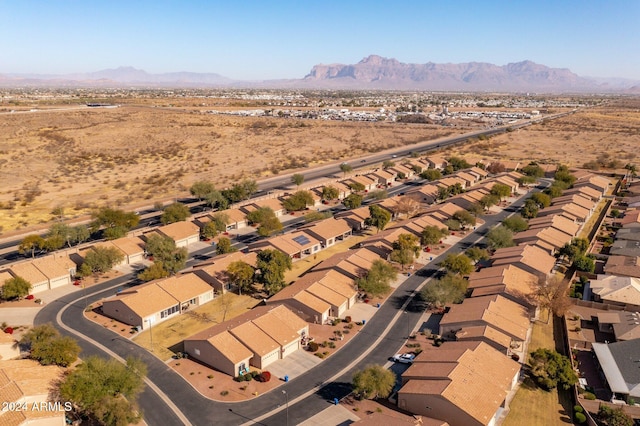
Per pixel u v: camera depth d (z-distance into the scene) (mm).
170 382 68750
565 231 125875
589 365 74812
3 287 90312
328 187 167625
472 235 134875
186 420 60969
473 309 83250
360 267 101875
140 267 110312
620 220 147250
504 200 172125
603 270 107875
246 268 95625
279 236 120000
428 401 61125
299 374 71625
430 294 89812
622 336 78625
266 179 199625
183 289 92250
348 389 68188
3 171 199250
